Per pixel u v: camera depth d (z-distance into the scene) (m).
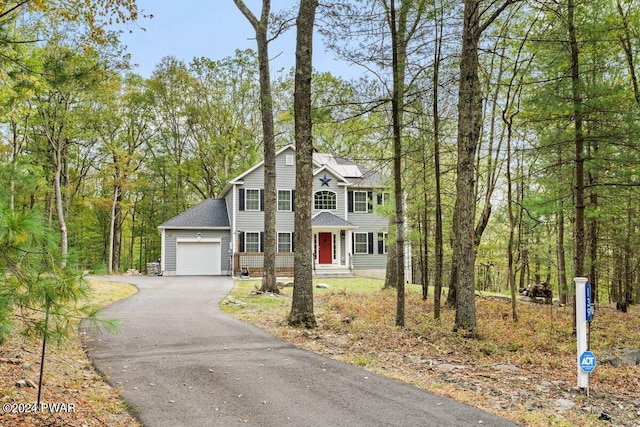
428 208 16.48
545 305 17.81
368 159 12.28
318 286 21.47
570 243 15.80
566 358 8.72
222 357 7.86
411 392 6.14
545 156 12.40
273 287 17.41
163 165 38.34
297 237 11.25
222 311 13.30
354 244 30.27
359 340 9.60
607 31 9.77
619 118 9.95
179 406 5.43
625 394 6.52
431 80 11.16
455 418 5.21
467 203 10.10
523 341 9.82
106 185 34.00
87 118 23.56
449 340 9.55
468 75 9.93
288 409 5.41
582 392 6.43
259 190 29.52
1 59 7.59
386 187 18.14
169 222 29.67
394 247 20.39
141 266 46.06
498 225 24.95
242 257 27.84
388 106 11.05
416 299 16.72
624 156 9.89
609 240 15.28
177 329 10.30
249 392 6.01
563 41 9.91
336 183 30.20
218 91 36.78
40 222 3.34
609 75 11.91
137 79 34.69
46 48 14.45
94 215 37.88
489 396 6.15
